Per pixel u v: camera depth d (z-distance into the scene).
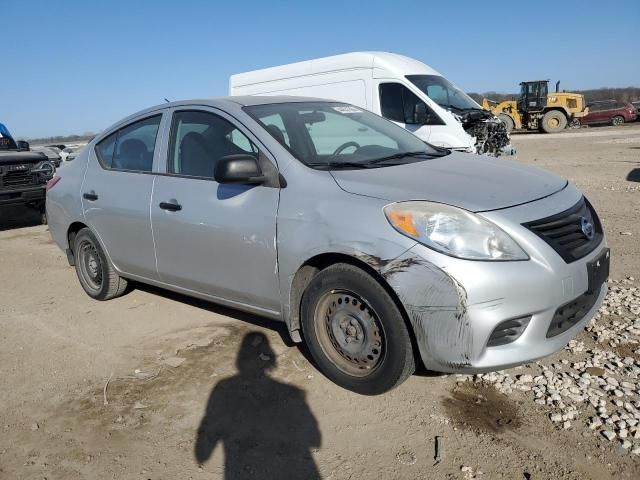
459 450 2.69
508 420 2.90
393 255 2.79
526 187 3.14
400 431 2.87
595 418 2.84
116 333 4.30
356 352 3.11
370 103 9.49
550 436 2.75
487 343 2.70
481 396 3.12
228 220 3.52
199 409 3.17
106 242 4.61
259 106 3.89
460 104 9.64
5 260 6.94
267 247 3.33
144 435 2.97
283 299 3.36
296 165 3.34
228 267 3.62
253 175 3.32
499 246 2.71
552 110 30.19
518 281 2.67
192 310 4.66
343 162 3.50
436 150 4.12
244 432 2.94
